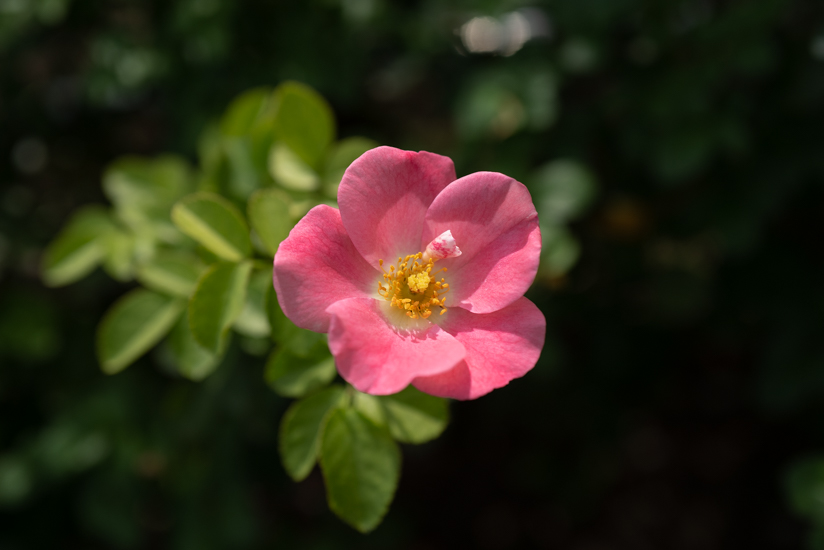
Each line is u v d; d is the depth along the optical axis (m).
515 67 0.41
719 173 0.44
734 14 0.39
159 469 0.42
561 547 0.69
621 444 0.62
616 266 0.51
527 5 0.41
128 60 0.42
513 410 0.60
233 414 0.41
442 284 0.29
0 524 0.49
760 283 0.50
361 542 0.56
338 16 0.42
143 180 0.36
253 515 0.45
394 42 0.49
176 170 0.36
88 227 0.35
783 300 0.48
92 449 0.42
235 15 0.42
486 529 0.70
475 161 0.42
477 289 0.29
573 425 0.59
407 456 0.66
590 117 0.43
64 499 0.50
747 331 0.54
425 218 0.28
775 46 0.41
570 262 0.39
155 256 0.32
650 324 0.56
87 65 0.45
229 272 0.29
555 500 0.65
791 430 0.67
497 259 0.28
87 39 0.47
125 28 0.43
